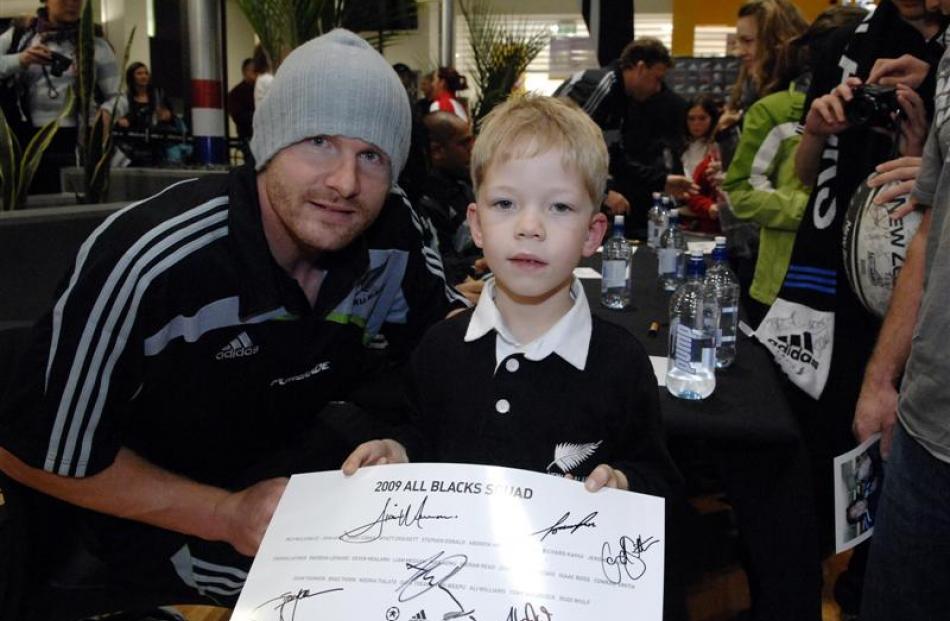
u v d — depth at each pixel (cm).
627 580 71
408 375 106
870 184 144
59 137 352
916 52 163
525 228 88
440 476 79
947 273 96
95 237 102
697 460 224
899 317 125
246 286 105
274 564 76
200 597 122
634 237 381
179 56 739
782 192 216
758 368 159
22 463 102
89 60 275
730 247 290
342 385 135
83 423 100
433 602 70
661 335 179
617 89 371
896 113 154
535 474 78
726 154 371
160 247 100
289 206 104
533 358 93
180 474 118
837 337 176
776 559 130
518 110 93
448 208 290
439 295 145
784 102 220
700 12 744
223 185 110
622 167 388
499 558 72
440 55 775
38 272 204
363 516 78
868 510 134
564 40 751
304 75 98
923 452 100
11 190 246
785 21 250
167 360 106
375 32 346
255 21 315
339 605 71
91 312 98
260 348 113
